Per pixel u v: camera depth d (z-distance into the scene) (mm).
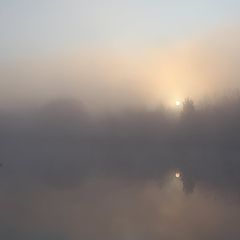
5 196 38094
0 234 24391
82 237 23906
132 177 55125
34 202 34875
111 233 24844
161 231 25328
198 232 24891
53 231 25156
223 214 30109
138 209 32188
